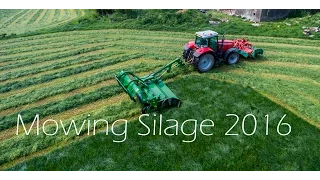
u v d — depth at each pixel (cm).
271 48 1678
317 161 759
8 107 1095
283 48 1670
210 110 1000
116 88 1197
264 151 798
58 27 2411
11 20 2991
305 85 1191
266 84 1188
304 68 1376
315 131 878
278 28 2083
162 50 1684
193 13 2430
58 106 1073
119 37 2019
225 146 821
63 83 1280
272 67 1375
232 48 1371
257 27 2116
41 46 1916
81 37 2083
